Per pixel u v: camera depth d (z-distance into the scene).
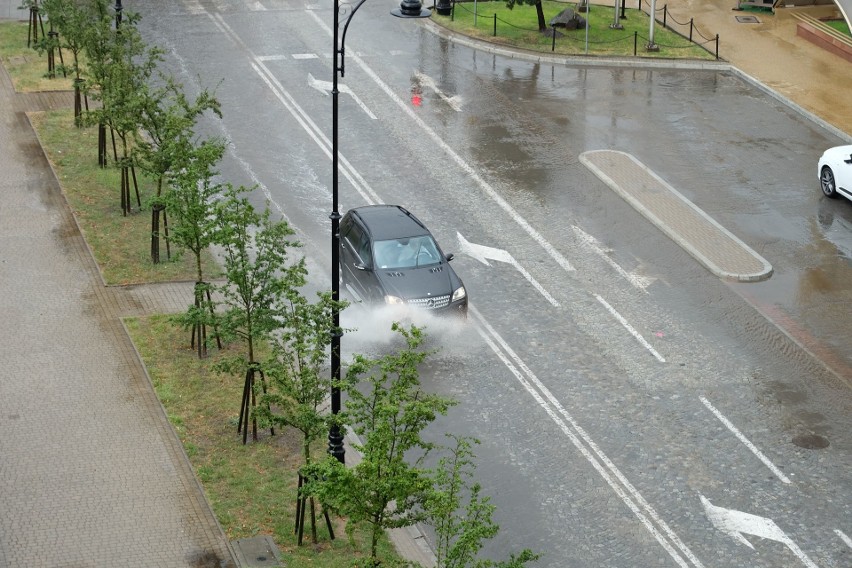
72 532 18.75
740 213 31.81
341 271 27.61
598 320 26.47
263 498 19.92
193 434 21.66
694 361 24.91
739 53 44.03
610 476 21.14
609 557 19.14
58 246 28.67
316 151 34.97
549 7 48.19
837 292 28.05
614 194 32.91
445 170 34.03
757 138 36.91
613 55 43.22
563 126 37.41
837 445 22.16
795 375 24.50
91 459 20.69
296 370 23.92
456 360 24.75
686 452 21.86
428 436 22.16
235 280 21.12
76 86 32.41
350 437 21.94
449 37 45.00
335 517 19.55
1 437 21.16
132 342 24.64
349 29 45.50
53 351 24.14
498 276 28.25
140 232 29.61
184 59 41.47
